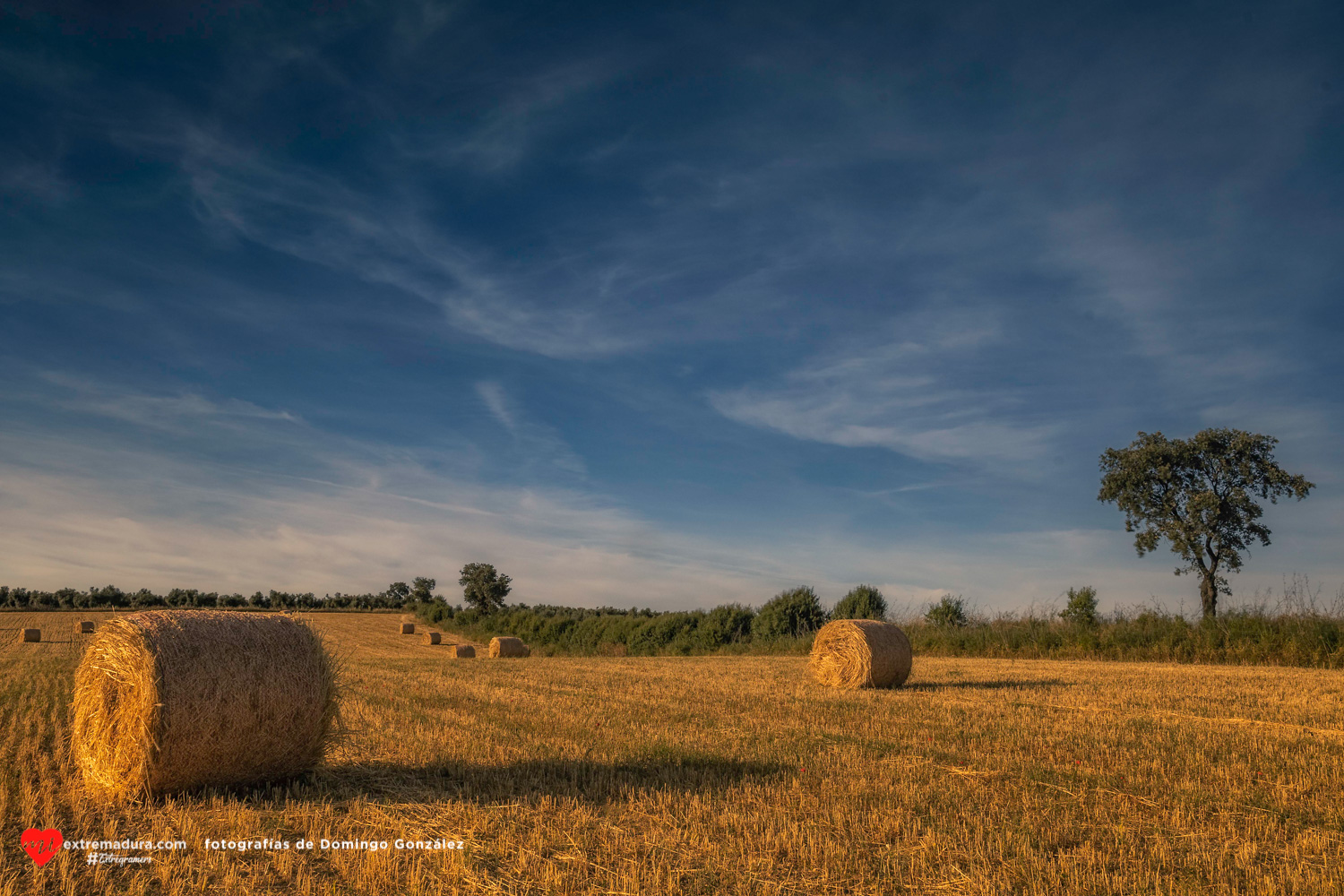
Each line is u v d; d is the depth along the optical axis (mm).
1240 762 9688
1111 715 13609
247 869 6340
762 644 41125
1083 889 5707
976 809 7715
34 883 5980
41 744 11086
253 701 8461
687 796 8141
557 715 13773
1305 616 26391
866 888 5871
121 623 8383
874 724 12695
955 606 36969
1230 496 45219
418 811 7777
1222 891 5676
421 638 58562
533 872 6180
